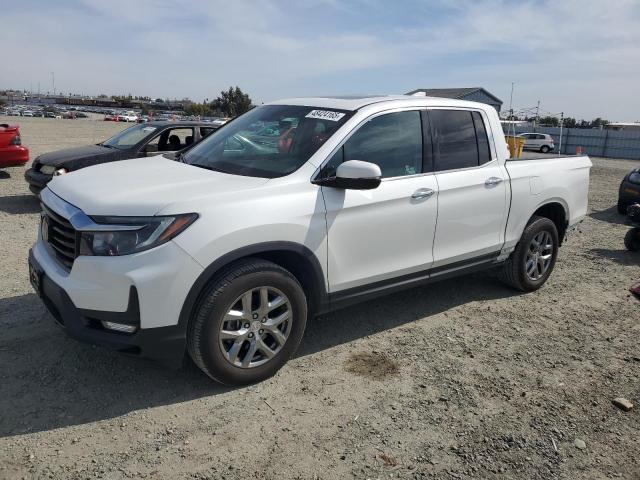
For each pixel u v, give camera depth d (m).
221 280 3.22
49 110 93.69
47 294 3.34
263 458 2.84
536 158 5.43
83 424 3.05
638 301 5.42
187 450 2.87
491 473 2.81
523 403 3.47
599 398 3.58
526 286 5.41
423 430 3.14
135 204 3.11
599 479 2.81
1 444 2.84
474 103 4.79
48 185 3.85
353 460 2.86
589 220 9.85
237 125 4.62
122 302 3.01
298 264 3.66
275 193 3.45
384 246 3.99
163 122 9.32
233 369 3.38
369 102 4.16
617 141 40.50
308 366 3.83
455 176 4.43
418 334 4.43
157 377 3.57
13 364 3.62
